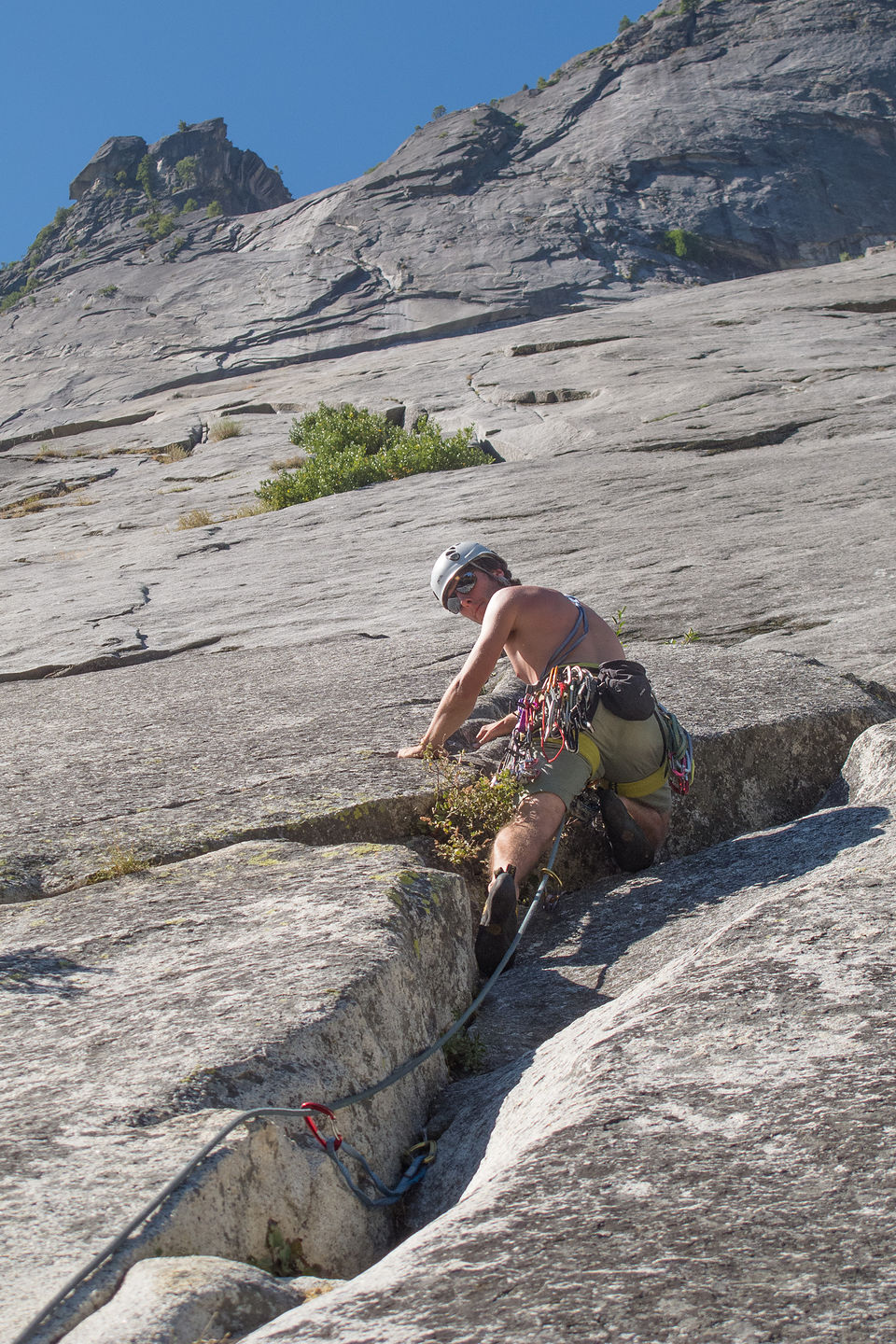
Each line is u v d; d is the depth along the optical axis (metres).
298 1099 1.86
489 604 3.54
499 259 82.25
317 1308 1.24
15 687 6.55
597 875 3.66
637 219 87.69
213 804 3.54
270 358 77.31
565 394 21.72
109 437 31.45
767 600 7.17
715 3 111.00
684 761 3.45
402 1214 1.97
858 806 3.38
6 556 17.52
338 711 4.67
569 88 107.19
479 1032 2.62
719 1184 1.35
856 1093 1.51
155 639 8.69
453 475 16.05
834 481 11.41
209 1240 1.55
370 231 89.88
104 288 93.50
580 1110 1.59
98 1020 2.08
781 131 95.50
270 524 15.03
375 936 2.37
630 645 5.66
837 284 31.95
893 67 99.62
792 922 2.14
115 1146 1.65
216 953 2.37
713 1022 1.78
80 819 3.49
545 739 3.27
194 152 137.50
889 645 5.83
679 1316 1.12
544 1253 1.26
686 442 15.48
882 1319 1.08
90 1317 1.30
